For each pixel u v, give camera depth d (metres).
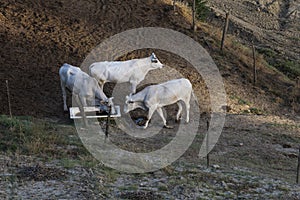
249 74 26.12
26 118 18.72
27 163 13.55
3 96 20.73
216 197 12.08
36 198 11.35
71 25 27.03
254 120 21.69
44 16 27.41
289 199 12.28
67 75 19.02
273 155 17.44
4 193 11.51
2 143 14.95
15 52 24.06
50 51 24.55
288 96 25.17
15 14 27.12
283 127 21.17
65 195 11.61
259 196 12.38
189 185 12.69
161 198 11.73
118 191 12.08
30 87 21.72
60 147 15.30
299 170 15.36
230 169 14.77
